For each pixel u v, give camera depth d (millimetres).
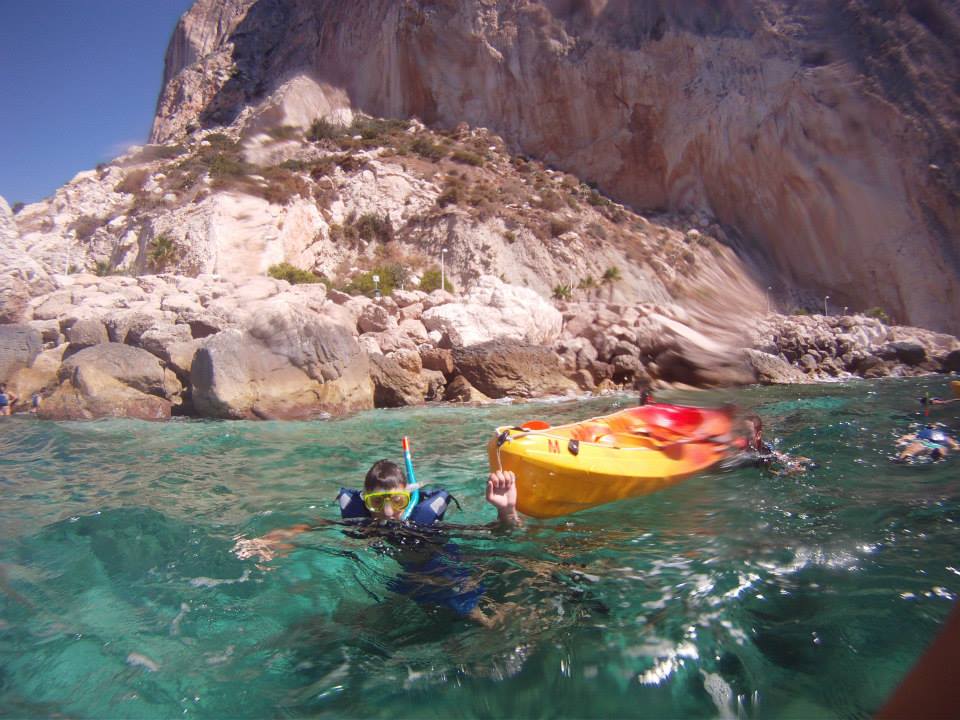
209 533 3361
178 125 48000
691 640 1972
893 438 5824
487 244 34625
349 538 2926
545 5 45938
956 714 554
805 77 31516
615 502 3533
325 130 40656
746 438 4422
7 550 3094
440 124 46188
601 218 39812
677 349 14555
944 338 26969
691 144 39312
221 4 59812
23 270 14289
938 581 2342
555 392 14961
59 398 10125
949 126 24516
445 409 12086
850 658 1827
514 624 2141
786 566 2547
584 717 1635
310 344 11273
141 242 28672
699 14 41344
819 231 30734
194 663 1979
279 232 28781
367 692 1790
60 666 1962
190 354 11227
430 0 45688
